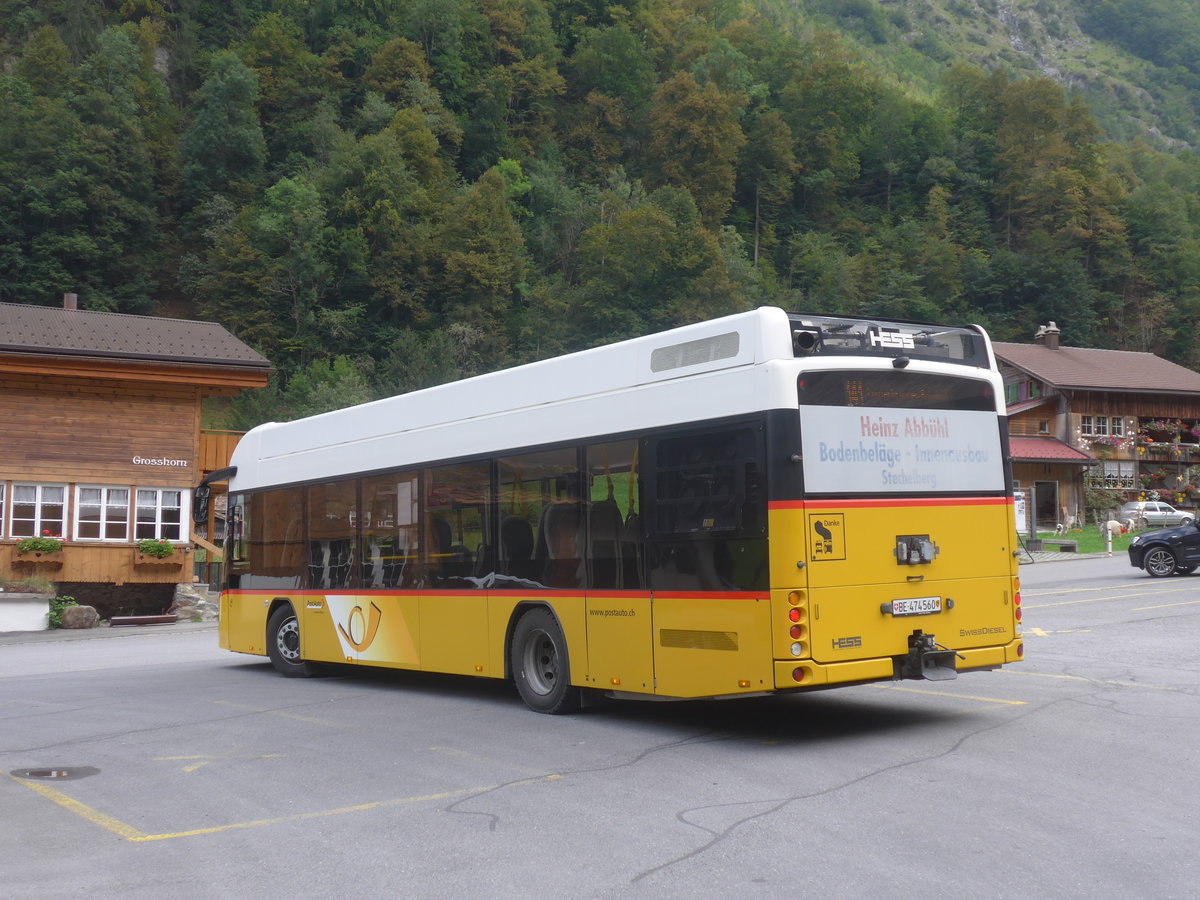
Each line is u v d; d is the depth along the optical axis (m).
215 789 7.93
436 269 97.00
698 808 6.87
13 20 116.94
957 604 9.16
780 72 139.62
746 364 8.67
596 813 6.85
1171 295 111.25
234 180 102.50
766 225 119.56
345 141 102.31
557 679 10.39
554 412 10.51
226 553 16.08
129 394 30.86
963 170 131.38
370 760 8.76
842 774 7.63
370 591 13.05
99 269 92.88
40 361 29.12
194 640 22.73
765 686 8.33
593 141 125.56
